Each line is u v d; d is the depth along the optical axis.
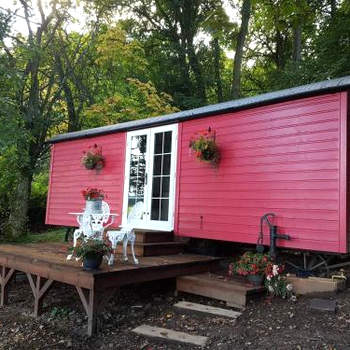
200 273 6.08
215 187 6.70
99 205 5.69
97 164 8.80
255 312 4.68
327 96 5.44
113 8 16.53
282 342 3.76
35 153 12.69
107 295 4.68
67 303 5.79
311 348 3.58
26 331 4.86
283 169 5.82
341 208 5.13
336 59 11.53
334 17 11.85
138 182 8.00
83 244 4.86
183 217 7.12
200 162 6.94
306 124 5.62
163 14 17.53
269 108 6.09
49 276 5.16
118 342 4.28
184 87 16.67
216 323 4.52
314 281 5.00
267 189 5.98
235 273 5.83
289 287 5.04
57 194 9.88
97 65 16.28
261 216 6.01
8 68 9.67
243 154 6.36
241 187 6.33
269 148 6.02
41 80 14.72
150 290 6.16
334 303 4.45
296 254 7.35
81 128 15.28
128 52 15.71
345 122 5.21
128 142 8.30
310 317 4.27
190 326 4.52
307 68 12.11
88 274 4.53
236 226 6.32
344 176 5.14
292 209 5.65
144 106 15.23
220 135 6.72
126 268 4.95
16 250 6.55
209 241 7.28
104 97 16.53
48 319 5.18
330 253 5.71
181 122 7.38
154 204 7.64
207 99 17.72
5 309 5.85
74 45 16.09
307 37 16.08
